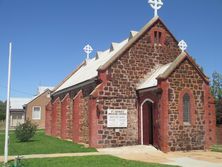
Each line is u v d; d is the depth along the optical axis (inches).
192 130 1091.9
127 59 1201.4
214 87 2381.9
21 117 2952.8
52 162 809.5
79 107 1299.2
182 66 1099.9
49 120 1843.0
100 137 1129.4
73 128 1299.2
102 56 1517.0
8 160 837.8
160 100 1064.2
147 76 1222.9
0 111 3036.4
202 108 1119.6
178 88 1085.1
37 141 1352.1
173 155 987.9
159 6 1289.4
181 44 1248.8
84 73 1545.3
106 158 876.6
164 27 1278.3
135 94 1195.9
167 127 1053.8
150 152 1037.8
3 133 1926.7
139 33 1234.6
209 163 844.0
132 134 1173.7
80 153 993.5
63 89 1583.4
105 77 1161.4
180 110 1079.0
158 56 1252.5
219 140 1494.8
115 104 1162.0
